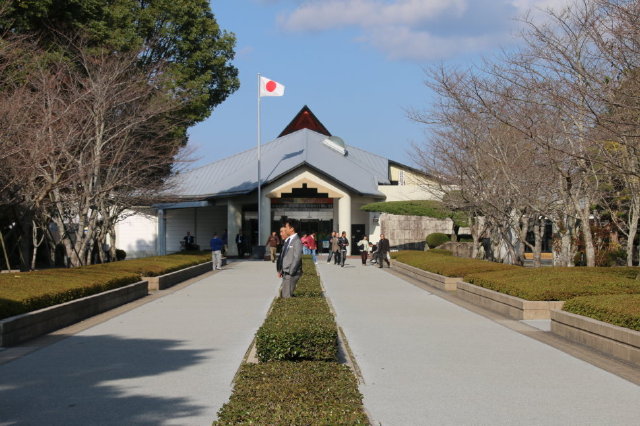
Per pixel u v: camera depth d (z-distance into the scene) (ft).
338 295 68.28
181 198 166.20
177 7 108.78
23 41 82.79
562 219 73.97
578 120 51.83
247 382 22.84
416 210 153.89
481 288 58.03
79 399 25.20
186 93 107.04
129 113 90.84
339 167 188.85
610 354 34.47
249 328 43.86
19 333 38.11
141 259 97.60
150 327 44.52
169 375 29.40
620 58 41.78
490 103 63.67
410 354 34.53
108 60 90.38
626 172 44.88
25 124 71.51
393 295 68.33
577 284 49.96
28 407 24.06
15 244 100.32
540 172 69.21
